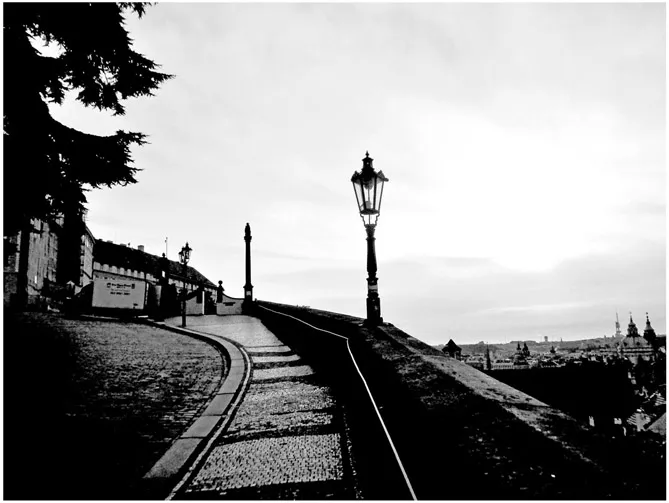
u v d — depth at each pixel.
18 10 10.12
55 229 12.52
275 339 15.69
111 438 5.93
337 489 4.11
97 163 11.75
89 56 12.40
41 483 4.61
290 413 6.79
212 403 7.58
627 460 2.41
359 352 6.95
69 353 11.11
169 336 16.47
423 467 3.17
